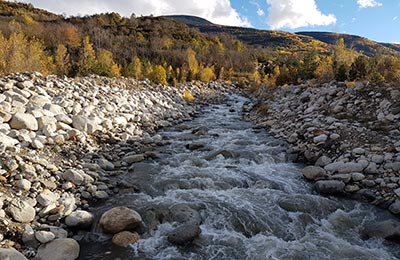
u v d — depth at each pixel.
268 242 5.02
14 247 4.22
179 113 15.24
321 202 6.22
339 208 6.09
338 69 14.64
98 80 14.69
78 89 11.34
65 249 4.36
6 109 7.48
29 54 13.22
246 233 5.26
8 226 4.44
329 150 8.26
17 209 4.75
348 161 7.42
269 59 46.56
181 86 22.86
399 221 5.62
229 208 5.83
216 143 10.20
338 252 4.79
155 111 13.80
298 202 6.16
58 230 4.74
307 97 13.15
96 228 5.10
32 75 10.70
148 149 9.22
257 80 28.75
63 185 5.86
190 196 6.28
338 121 9.62
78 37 38.28
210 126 13.20
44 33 35.75
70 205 5.36
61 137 7.54
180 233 4.89
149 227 5.22
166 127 12.54
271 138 10.84
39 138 7.07
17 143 6.48
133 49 38.81
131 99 13.47
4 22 38.44
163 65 29.89
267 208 5.96
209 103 20.64
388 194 6.24
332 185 6.64
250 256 4.64
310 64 18.47
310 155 8.38
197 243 4.90
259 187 6.89
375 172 6.83
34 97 8.76
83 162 7.13
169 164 8.12
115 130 9.81
